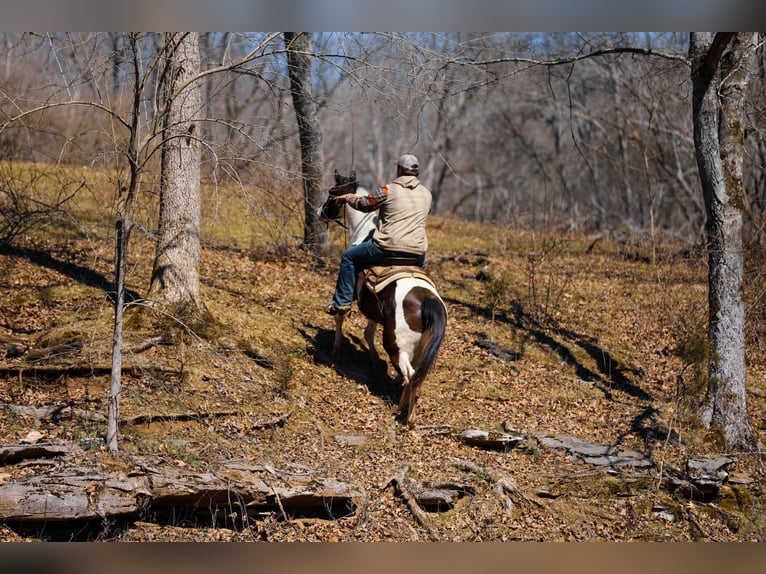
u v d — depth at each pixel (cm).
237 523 517
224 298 809
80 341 636
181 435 568
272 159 609
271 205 723
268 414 615
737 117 700
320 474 549
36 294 738
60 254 848
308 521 523
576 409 723
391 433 628
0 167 878
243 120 600
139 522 491
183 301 704
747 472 650
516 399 725
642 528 572
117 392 523
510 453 632
